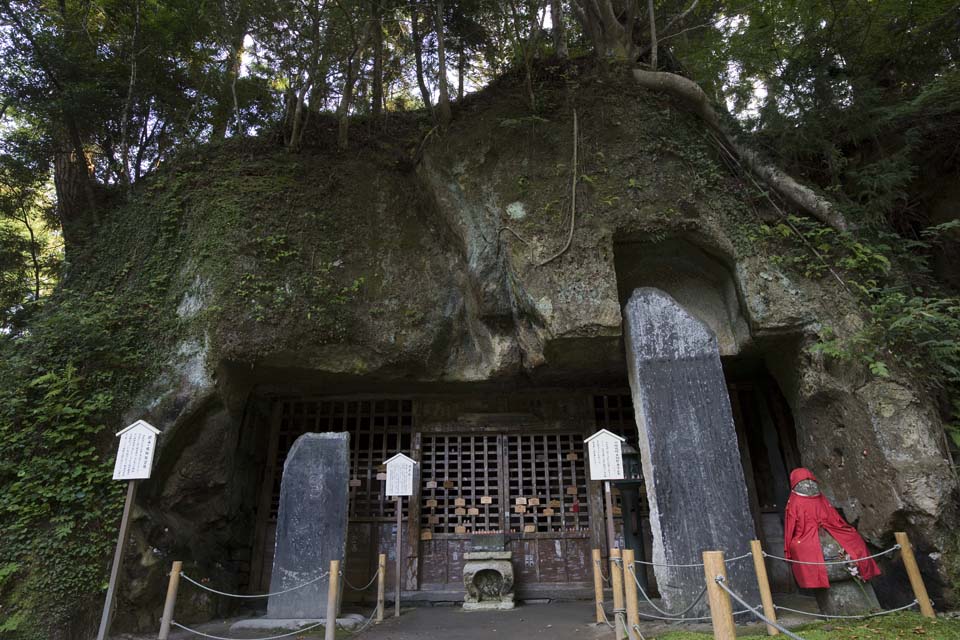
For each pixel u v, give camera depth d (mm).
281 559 6461
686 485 5215
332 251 7500
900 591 5262
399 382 7840
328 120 8867
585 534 7934
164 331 6938
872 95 6918
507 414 8469
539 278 6484
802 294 6266
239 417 7445
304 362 7141
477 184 7305
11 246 9125
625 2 8398
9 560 5430
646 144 7027
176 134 9195
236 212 7457
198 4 8117
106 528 5805
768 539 7543
